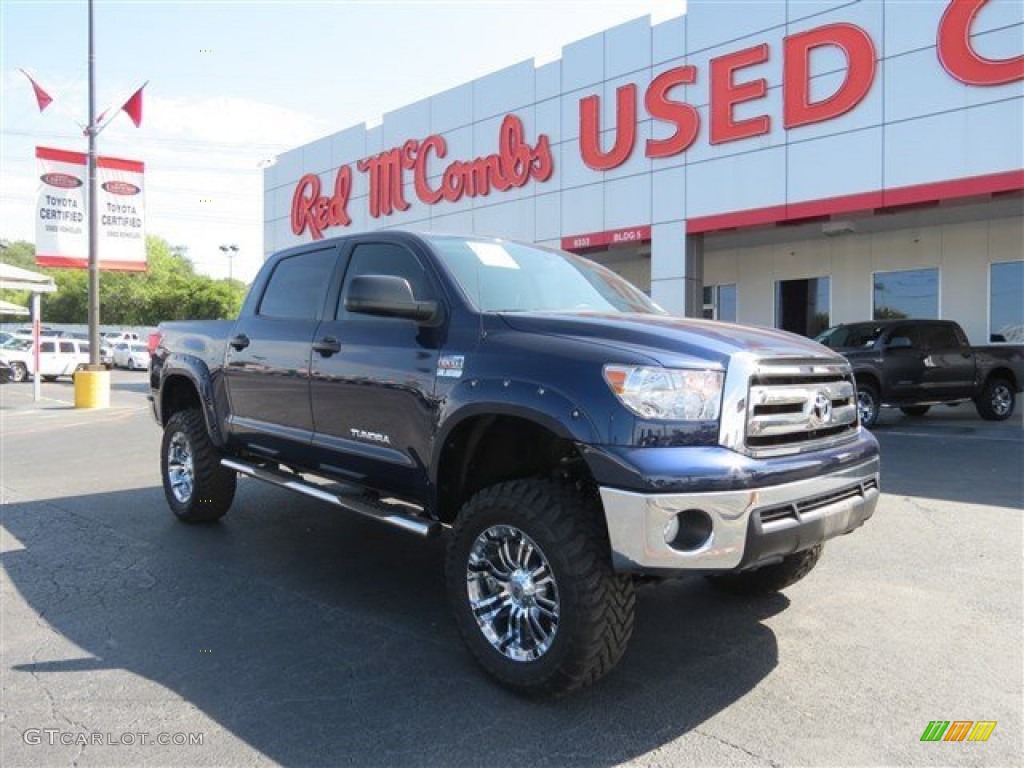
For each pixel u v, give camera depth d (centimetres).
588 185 1727
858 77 1330
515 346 356
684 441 309
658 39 1591
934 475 838
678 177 1574
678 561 299
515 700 336
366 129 2289
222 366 575
